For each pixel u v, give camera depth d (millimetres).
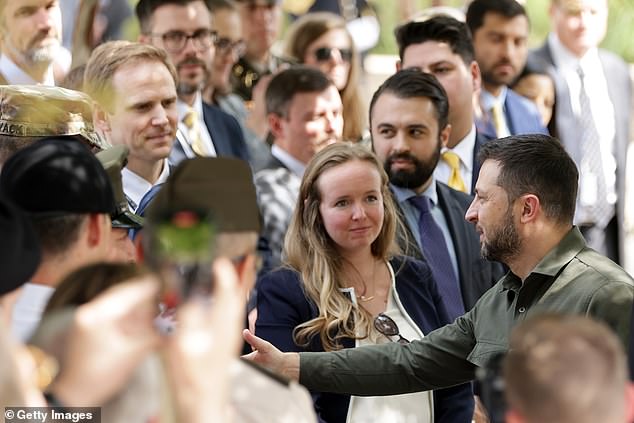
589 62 16812
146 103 11023
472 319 9648
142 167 11133
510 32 15594
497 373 5840
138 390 5938
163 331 5777
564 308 8844
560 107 16516
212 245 5691
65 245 7211
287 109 13984
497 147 9273
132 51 11172
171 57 13875
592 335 5426
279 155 14047
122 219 8742
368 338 9797
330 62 16641
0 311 6078
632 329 7648
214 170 6504
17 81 13031
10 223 6355
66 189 7219
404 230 10820
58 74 14094
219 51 16359
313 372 9320
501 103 15836
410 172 11656
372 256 10141
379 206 9961
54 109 9648
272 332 9734
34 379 5859
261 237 11906
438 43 13398
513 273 9312
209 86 16172
